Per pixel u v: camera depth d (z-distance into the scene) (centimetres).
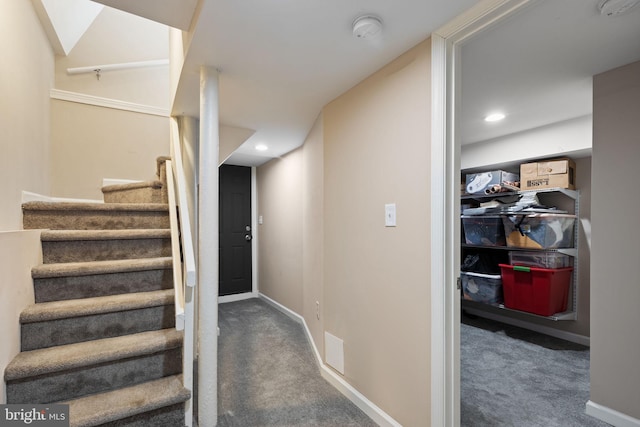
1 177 162
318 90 198
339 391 201
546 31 136
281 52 154
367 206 180
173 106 233
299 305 338
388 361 163
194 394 200
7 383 132
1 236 127
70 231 183
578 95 207
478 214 322
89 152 288
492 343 285
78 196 282
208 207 165
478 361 247
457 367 137
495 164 314
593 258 176
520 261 293
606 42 144
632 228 163
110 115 299
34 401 136
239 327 326
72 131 281
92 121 290
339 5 120
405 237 153
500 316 349
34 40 220
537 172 287
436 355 135
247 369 232
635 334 162
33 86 218
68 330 155
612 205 170
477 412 180
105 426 134
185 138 252
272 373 226
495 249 343
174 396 145
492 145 314
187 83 191
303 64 166
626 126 166
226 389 203
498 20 119
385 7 121
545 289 271
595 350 175
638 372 161
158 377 159
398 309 157
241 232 453
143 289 188
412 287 149
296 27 134
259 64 165
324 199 226
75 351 147
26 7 203
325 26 133
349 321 196
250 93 203
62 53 280
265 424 168
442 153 134
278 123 262
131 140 308
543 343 285
